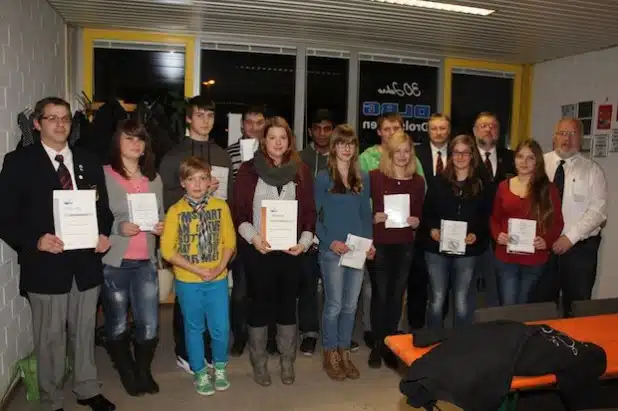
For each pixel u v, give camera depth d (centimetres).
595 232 341
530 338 167
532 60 540
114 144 273
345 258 294
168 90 477
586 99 490
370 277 331
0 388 270
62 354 255
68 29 439
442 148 361
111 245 270
